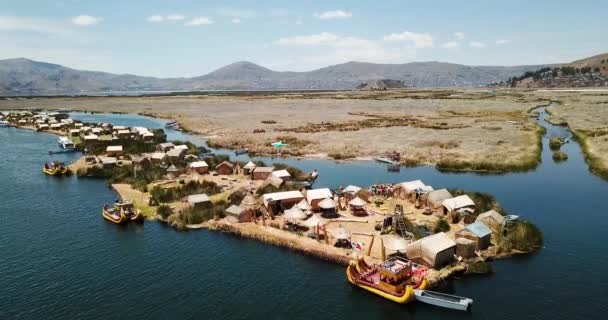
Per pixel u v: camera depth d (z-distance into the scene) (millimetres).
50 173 91625
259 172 85312
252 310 39188
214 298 41188
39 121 181000
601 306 38312
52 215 65375
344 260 47625
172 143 117938
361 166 97062
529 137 122062
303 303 40281
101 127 157875
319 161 103312
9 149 124062
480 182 80125
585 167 91125
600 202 66312
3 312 38906
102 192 78250
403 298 39188
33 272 46719
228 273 46125
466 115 185000
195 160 100562
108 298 41344
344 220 60312
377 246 50969
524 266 45875
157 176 86250
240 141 129125
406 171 91438
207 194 73688
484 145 111938
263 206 65375
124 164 98500
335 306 39719
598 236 53031
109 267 47906
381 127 152250
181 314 38594
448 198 63375
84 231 58781
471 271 44781
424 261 45312
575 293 40469
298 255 50344
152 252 51812
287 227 57125
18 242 54812
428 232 55875
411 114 195000
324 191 66562
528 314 37469
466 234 49094
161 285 43719
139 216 62094
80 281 44688
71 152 119875
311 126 158625
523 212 62062
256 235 55188
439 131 139125
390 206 66812
